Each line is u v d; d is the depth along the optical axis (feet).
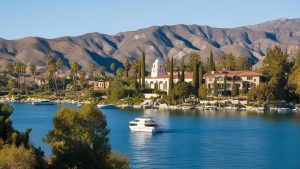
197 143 482.28
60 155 237.45
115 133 561.84
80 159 238.48
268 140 501.15
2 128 239.91
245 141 495.82
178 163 381.81
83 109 284.82
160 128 574.56
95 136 280.31
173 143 482.69
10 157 203.92
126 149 445.78
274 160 396.37
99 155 268.00
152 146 464.24
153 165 374.63
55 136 272.10
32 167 211.00
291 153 426.92
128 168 298.35
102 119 283.79
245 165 377.30
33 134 528.63
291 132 565.53
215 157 407.64
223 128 606.96
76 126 277.23
